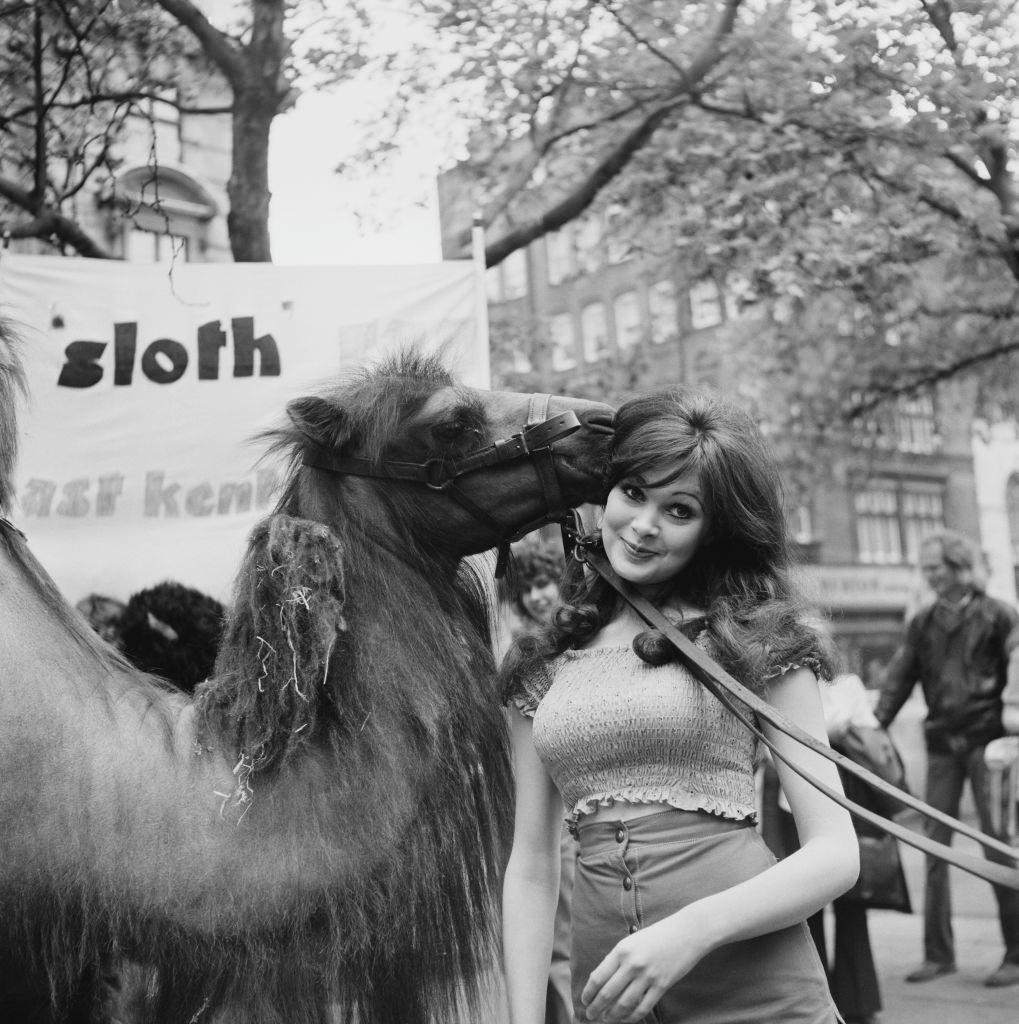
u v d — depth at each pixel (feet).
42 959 7.98
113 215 25.64
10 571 8.49
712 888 7.77
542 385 41.34
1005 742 24.21
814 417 48.44
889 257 32.89
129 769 8.08
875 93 28.35
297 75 25.70
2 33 24.36
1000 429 110.63
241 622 8.81
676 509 8.26
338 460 10.00
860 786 19.93
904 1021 20.12
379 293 16.71
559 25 27.94
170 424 16.28
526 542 18.40
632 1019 7.13
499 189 33.63
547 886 8.69
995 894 23.03
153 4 23.82
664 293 37.81
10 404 9.04
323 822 8.29
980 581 24.75
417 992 8.68
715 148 29.53
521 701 8.80
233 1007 8.16
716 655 8.05
